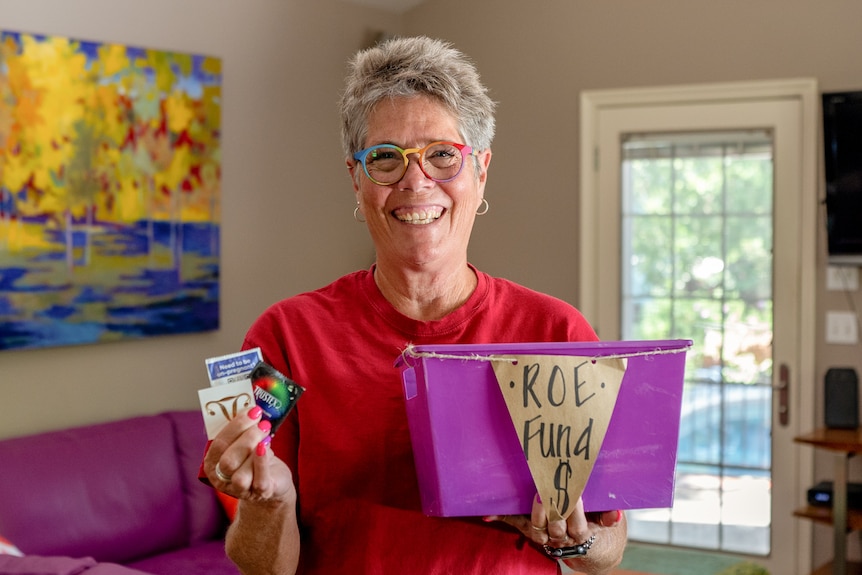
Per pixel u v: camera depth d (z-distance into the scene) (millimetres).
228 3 3756
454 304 1244
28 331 3070
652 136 4191
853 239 3705
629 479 1056
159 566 2912
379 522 1160
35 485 2777
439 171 1180
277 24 3984
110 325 3312
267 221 3975
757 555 4055
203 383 3715
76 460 2916
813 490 3629
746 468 4074
